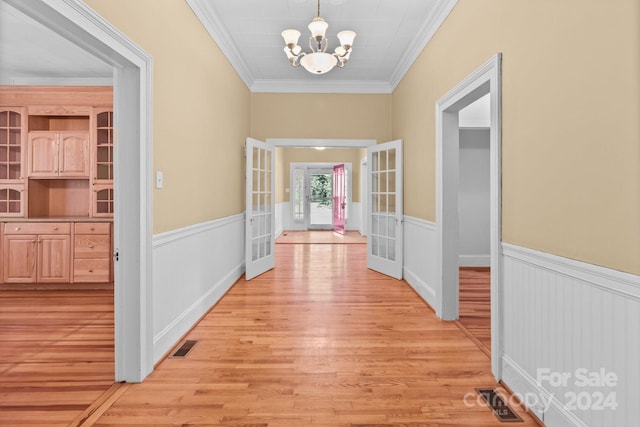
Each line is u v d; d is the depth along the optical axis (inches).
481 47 100.0
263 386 87.7
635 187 51.6
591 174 59.8
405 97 191.3
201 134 134.3
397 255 197.8
